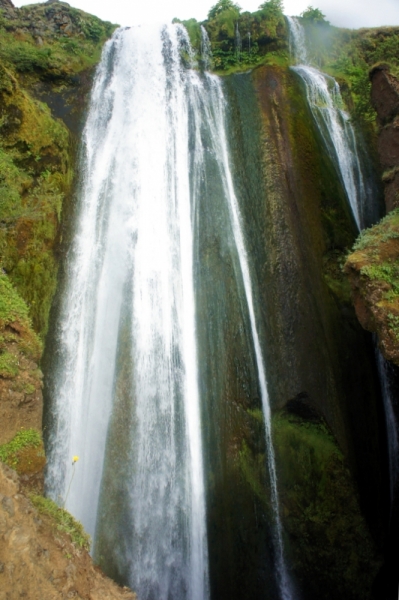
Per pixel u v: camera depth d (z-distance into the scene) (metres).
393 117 9.84
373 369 10.55
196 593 8.23
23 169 10.13
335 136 12.88
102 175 11.80
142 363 9.57
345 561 9.13
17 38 13.45
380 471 10.10
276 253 10.18
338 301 10.66
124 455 8.58
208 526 8.64
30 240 9.58
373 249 7.77
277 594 8.80
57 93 12.70
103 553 7.76
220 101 13.01
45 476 8.29
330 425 9.35
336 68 15.24
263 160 11.25
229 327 10.04
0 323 7.22
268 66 12.92
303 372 9.38
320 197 11.27
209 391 9.53
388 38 16.92
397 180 9.20
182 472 8.84
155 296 10.47
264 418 9.57
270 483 9.23
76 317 10.04
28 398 6.87
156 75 13.80
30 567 4.17
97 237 10.97
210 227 11.18
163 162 12.24
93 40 14.68
